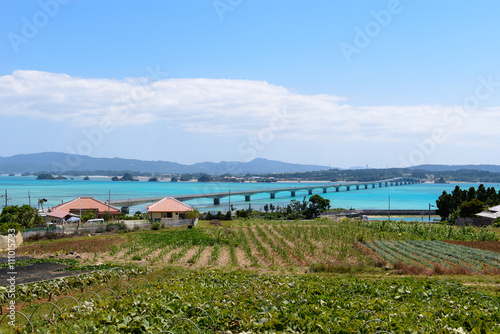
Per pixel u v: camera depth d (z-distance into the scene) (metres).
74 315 15.30
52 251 40.00
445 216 91.25
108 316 13.36
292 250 39.84
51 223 68.44
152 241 46.22
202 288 19.09
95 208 81.00
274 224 65.88
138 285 23.61
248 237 50.66
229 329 13.00
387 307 15.76
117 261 34.59
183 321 13.13
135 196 197.88
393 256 35.56
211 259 35.03
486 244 44.25
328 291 19.48
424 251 38.66
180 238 48.06
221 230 57.31
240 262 34.31
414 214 125.81
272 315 13.25
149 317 13.65
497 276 26.77
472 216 78.31
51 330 13.53
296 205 114.69
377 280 23.97
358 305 15.83
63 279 23.06
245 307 15.03
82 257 36.94
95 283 24.30
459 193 90.62
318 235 50.91
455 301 17.14
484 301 17.64
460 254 36.72
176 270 27.95
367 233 51.44
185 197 145.62
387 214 125.81
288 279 23.72
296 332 12.02
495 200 82.94
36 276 26.42
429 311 14.98
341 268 28.88
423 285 21.78
